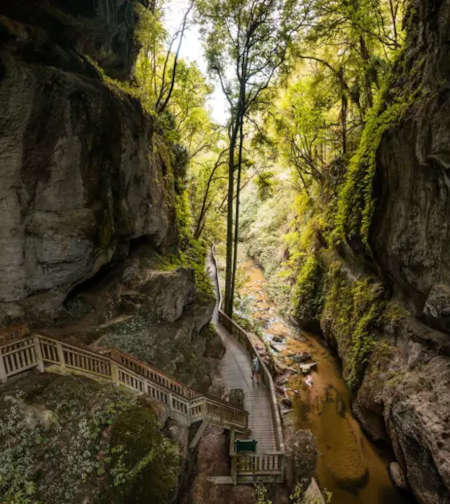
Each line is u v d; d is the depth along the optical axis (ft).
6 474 15.93
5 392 18.76
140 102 35.63
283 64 49.44
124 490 17.71
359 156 45.88
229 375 42.91
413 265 33.14
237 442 28.43
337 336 50.11
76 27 25.93
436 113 28.17
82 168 26.73
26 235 23.68
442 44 26.86
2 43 20.07
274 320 70.95
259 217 120.57
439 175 28.60
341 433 38.60
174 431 24.23
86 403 20.40
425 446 25.16
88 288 33.17
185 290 40.91
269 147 59.41
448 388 26.27
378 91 45.14
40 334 20.62
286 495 28.12
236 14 44.37
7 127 20.88
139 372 25.03
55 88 22.85
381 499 30.37
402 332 35.17
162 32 38.73
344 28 47.50
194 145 74.13
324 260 63.26
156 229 41.73
